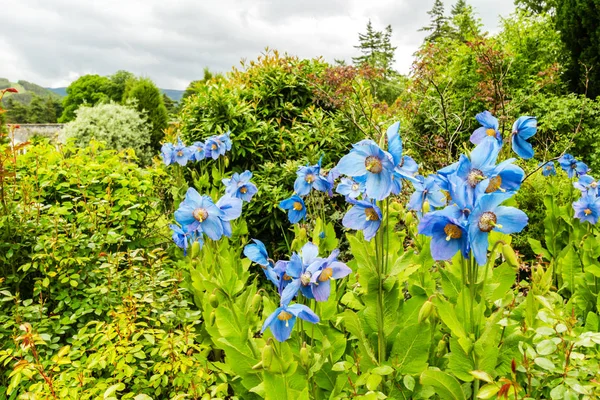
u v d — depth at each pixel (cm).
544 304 163
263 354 164
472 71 682
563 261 292
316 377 205
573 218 331
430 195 200
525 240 397
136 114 1377
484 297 181
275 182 460
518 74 776
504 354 181
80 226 342
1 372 274
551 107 665
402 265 186
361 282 190
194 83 557
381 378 172
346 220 181
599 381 159
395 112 551
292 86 511
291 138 481
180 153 405
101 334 240
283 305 164
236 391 238
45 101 5353
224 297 249
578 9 840
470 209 146
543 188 409
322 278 175
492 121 190
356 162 170
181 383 229
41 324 271
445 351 201
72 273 315
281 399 179
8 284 322
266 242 475
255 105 497
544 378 182
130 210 388
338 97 486
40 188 366
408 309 200
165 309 294
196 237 272
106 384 218
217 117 482
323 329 219
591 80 844
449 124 533
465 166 151
